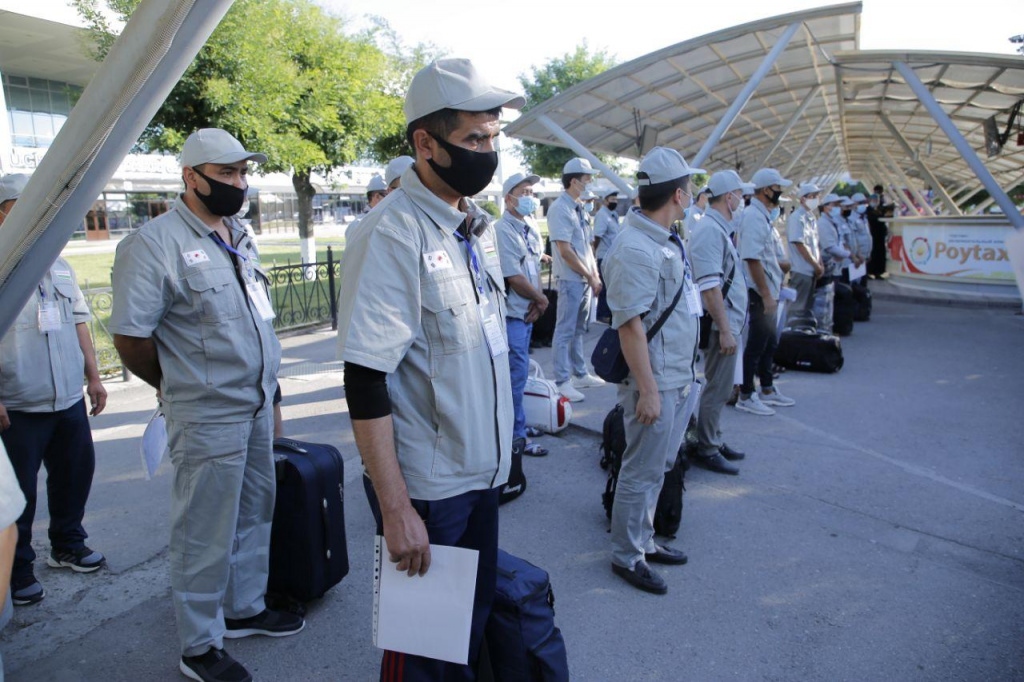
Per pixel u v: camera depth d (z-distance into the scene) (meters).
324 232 44.31
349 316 1.77
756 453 5.22
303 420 6.28
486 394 2.01
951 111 11.57
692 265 4.53
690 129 12.83
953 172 19.52
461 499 1.99
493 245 2.15
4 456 1.23
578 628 3.13
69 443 3.59
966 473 4.79
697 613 3.24
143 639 3.12
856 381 7.22
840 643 3.01
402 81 16.55
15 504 1.20
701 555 3.76
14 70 18.03
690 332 3.41
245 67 10.95
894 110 12.73
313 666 2.91
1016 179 18.25
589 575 3.57
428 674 2.03
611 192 11.61
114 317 2.54
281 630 3.09
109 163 1.49
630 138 12.35
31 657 2.98
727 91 10.76
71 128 1.40
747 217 5.75
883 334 9.74
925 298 12.66
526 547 3.87
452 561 1.89
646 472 3.39
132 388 7.64
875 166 22.98
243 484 2.95
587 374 7.20
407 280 1.82
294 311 11.36
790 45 8.88
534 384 5.65
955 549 3.79
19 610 3.34
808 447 5.34
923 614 3.21
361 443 1.79
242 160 2.68
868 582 3.48
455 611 1.88
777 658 2.92
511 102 1.98
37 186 1.44
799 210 8.23
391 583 1.92
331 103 13.64
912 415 6.05
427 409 1.92
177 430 2.69
